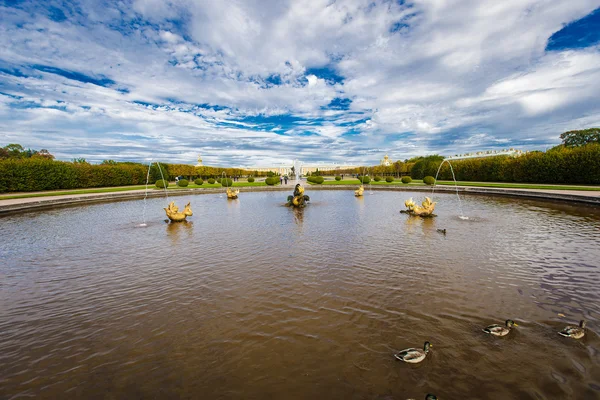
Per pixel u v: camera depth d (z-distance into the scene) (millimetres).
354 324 5121
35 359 4395
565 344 4477
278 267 8117
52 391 3721
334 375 3889
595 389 3580
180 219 15547
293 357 4266
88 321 5465
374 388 3652
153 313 5699
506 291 6352
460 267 7871
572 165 28922
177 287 6934
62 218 17078
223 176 65562
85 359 4359
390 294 6277
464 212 16797
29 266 8664
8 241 11695
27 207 20250
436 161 50031
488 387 3646
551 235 11039
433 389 3625
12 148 55312
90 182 37031
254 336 4812
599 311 5469
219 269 8086
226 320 5352
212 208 21000
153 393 3641
